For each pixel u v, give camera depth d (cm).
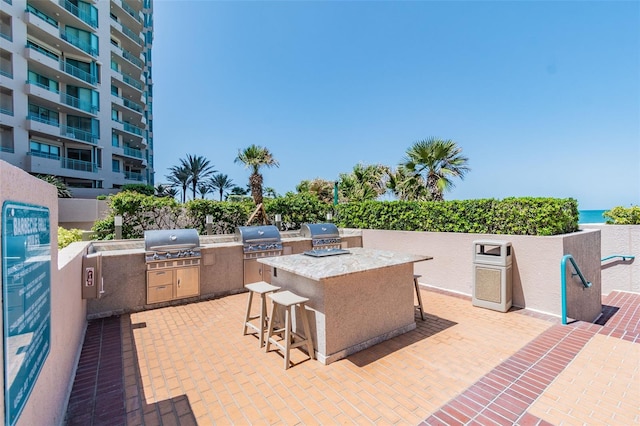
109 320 431
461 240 562
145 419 223
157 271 483
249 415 227
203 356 323
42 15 1914
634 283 651
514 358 310
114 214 647
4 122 1689
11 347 116
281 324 393
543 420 216
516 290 471
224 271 561
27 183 146
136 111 2653
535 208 469
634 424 211
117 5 2456
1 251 110
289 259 389
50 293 190
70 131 2059
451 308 474
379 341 352
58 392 212
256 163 1127
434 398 246
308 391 257
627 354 316
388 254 421
